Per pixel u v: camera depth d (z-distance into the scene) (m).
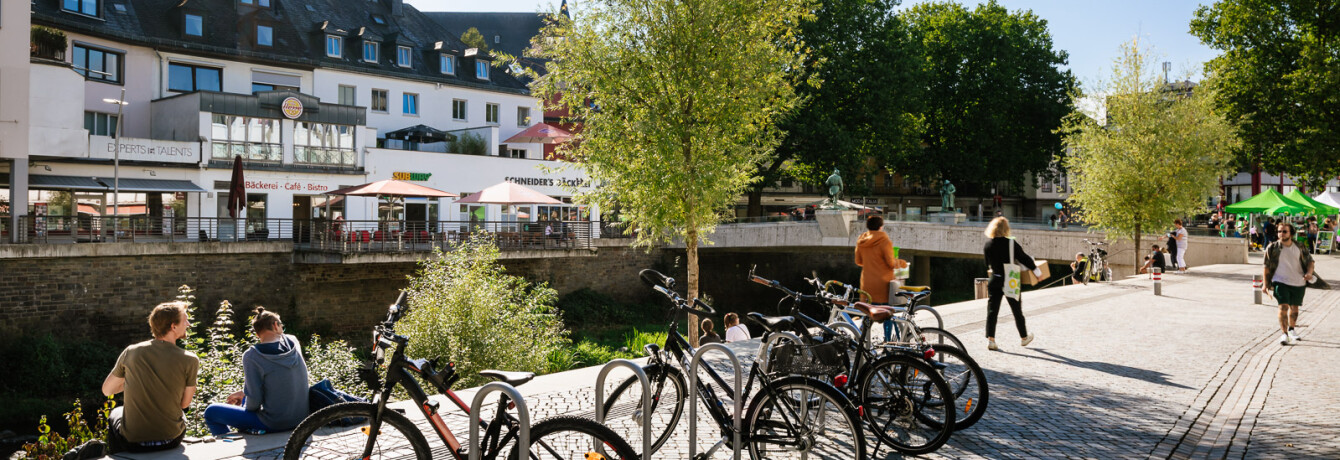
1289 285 11.13
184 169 32.88
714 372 5.33
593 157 15.37
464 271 15.59
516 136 44.69
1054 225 32.84
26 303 22.75
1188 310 15.29
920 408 5.54
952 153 53.16
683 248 41.50
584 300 36.19
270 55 38.66
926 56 51.62
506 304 16.09
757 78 15.02
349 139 37.84
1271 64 35.47
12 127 25.98
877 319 5.59
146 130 35.19
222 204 34.03
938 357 6.18
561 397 7.02
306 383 5.89
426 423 5.98
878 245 8.84
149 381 5.33
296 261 28.81
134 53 34.88
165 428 5.37
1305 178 36.59
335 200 37.53
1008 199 73.69
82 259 23.78
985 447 5.77
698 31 14.56
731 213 17.11
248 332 11.41
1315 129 33.12
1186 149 26.97
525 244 34.41
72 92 29.50
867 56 43.78
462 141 42.38
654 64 14.79
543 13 15.44
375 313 30.98
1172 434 6.30
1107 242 31.22
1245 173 61.19
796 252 46.69
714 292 43.66
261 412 5.72
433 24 50.34
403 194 27.70
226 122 34.06
